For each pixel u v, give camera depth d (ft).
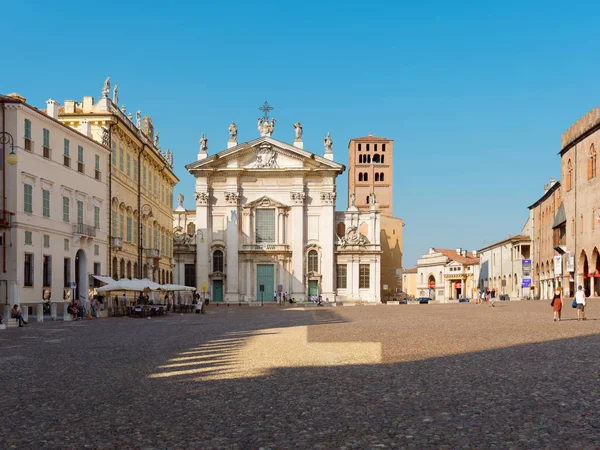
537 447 33.12
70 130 183.62
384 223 441.27
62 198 181.06
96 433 38.34
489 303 320.09
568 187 287.07
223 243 360.89
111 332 123.54
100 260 204.85
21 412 44.73
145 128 277.23
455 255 629.51
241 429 38.68
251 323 153.69
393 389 50.93
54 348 90.48
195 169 360.28
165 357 76.89
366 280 364.17
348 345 88.07
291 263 359.87
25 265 161.99
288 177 363.97
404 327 124.47
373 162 537.65
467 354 73.92
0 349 89.45
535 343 85.20
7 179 158.10
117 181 222.07
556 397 45.91
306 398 47.96
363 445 34.45
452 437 35.50
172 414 43.24
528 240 411.34
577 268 270.46
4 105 158.20
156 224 284.61
